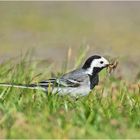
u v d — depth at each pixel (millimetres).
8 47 25594
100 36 28156
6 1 34125
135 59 24234
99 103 14508
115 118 13625
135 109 14312
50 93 14867
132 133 12820
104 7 34031
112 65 16406
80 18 31594
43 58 23500
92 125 13023
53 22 30531
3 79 16922
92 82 16031
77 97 15500
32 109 13859
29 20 30547
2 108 13859
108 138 12469
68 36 28141
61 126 12844
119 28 29734
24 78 16969
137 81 18375
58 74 16797
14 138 12336
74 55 24719
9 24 29703
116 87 17219
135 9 33688
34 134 12484
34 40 27141
